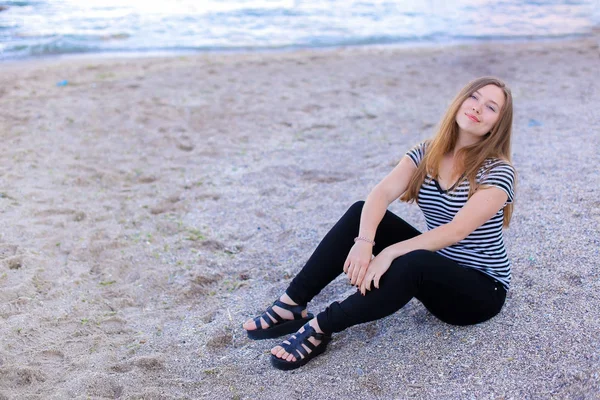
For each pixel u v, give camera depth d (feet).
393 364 8.67
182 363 9.34
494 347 8.61
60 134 19.33
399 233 9.29
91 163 17.40
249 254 12.74
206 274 11.98
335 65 28.04
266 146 18.85
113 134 19.54
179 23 34.42
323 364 8.93
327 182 16.22
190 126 20.43
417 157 9.25
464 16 37.91
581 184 13.88
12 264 12.07
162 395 8.49
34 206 14.67
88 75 25.55
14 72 25.66
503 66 27.53
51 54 28.30
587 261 10.48
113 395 8.62
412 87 24.79
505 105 8.47
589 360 8.07
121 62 27.50
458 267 8.41
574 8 40.27
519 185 14.38
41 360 9.36
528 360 8.28
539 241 11.51
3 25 31.53
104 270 12.19
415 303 10.07
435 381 8.23
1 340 9.73
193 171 17.12
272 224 13.99
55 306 10.87
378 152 18.11
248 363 9.23
